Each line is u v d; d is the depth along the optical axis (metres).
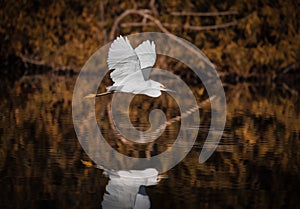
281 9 30.58
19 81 28.47
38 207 9.66
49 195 10.24
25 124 16.64
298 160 12.71
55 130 15.84
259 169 12.01
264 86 28.11
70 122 17.11
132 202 10.03
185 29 30.94
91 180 11.16
